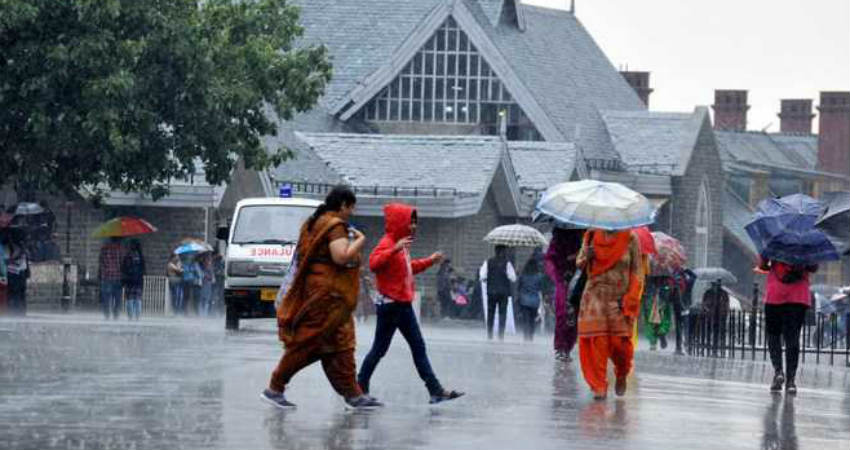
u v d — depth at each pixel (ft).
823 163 592.19
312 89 273.75
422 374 104.78
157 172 262.88
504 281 214.48
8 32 244.63
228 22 269.64
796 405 116.06
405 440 85.66
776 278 125.80
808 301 126.11
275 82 270.87
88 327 191.21
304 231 98.07
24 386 108.99
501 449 83.35
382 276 104.47
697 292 379.35
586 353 111.96
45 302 279.49
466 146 361.51
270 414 95.71
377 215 353.51
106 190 305.32
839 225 164.04
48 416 92.17
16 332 171.42
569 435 90.07
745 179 520.42
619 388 114.21
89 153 254.88
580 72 453.99
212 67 257.55
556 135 411.34
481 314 307.17
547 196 115.24
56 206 310.04
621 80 476.13
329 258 97.60
